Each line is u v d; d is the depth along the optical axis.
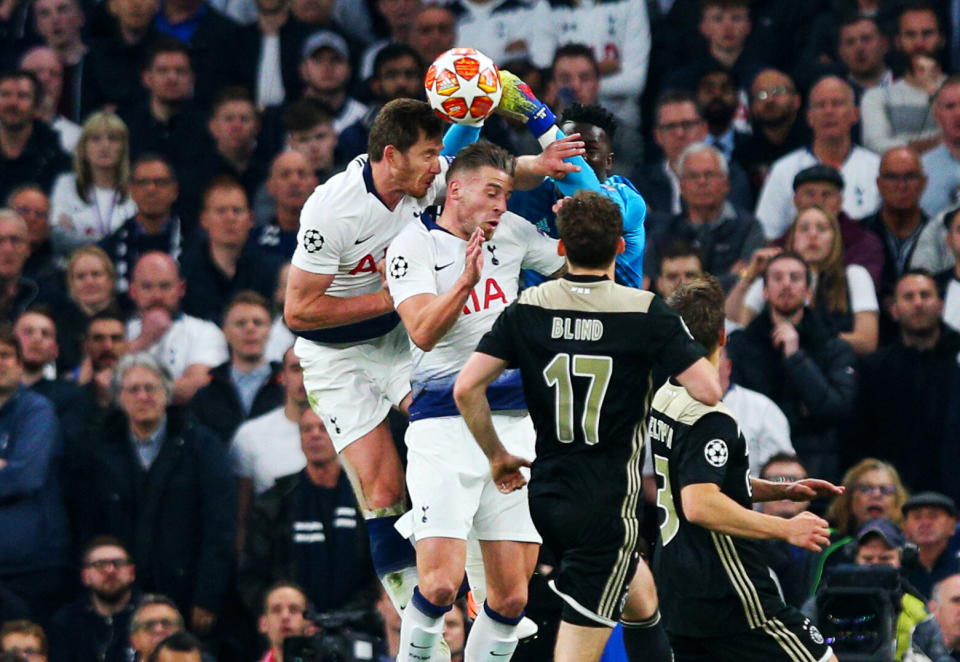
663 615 25.52
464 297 23.02
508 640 25.11
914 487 38.31
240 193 42.34
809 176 41.91
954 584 30.84
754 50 48.78
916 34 46.41
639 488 23.25
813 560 33.12
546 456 23.23
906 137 45.22
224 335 40.81
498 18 49.97
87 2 51.59
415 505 24.44
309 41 48.50
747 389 37.31
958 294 40.84
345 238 24.81
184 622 36.84
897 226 42.41
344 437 26.06
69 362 42.22
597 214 22.80
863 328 39.84
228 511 37.16
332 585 36.00
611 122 26.61
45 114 50.09
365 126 46.12
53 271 44.94
